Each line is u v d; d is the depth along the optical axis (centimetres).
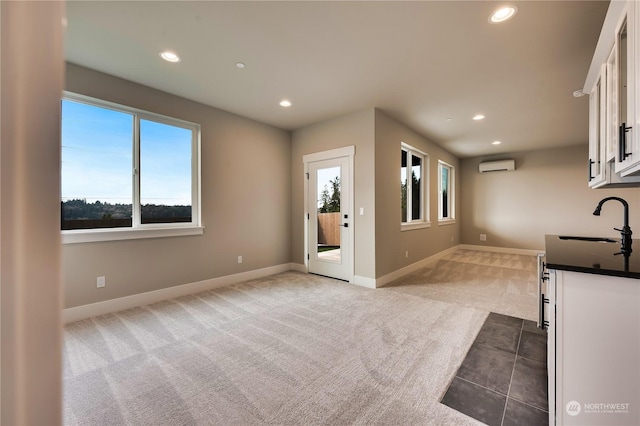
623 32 146
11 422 27
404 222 489
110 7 191
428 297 335
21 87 29
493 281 407
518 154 647
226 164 387
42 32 31
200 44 234
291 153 482
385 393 167
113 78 285
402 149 480
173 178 342
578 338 130
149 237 313
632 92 128
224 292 354
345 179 405
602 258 149
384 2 187
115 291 289
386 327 253
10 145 28
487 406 156
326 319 270
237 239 400
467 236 716
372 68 271
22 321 28
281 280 412
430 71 277
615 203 553
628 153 135
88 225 279
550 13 197
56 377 30
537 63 262
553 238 248
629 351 122
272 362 198
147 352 211
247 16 201
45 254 30
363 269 385
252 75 285
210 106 367
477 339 231
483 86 309
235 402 159
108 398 162
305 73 281
